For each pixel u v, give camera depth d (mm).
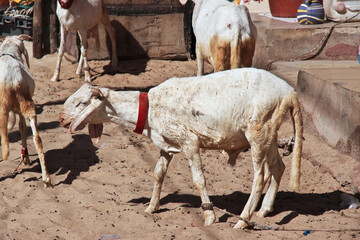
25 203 7453
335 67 10781
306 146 9336
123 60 17406
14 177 8531
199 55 10758
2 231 6340
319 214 6914
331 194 7715
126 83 14953
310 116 9781
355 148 8242
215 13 9898
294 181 6449
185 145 6434
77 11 14328
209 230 6148
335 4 13500
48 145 10109
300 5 14000
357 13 13125
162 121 6477
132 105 6516
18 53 9062
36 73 15711
